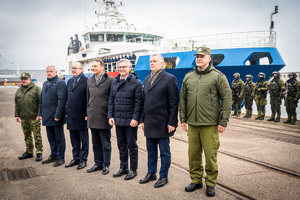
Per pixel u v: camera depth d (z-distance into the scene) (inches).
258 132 249.6
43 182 125.4
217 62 470.6
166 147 122.5
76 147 154.8
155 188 117.7
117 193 111.9
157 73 124.4
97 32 657.0
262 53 418.3
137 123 129.6
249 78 350.0
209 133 110.9
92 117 138.5
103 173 137.8
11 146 201.8
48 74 155.2
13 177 133.0
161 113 120.2
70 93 149.9
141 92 130.6
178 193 112.0
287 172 135.9
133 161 132.4
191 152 117.1
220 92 109.5
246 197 106.7
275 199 104.4
